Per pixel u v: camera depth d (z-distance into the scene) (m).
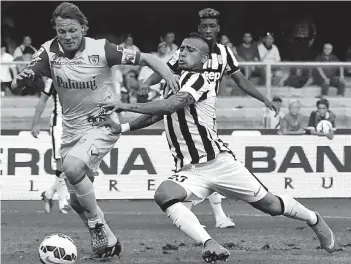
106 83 13.02
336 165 22.94
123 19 40.50
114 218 19.23
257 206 12.50
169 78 12.56
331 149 22.92
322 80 26.20
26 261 13.34
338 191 22.95
